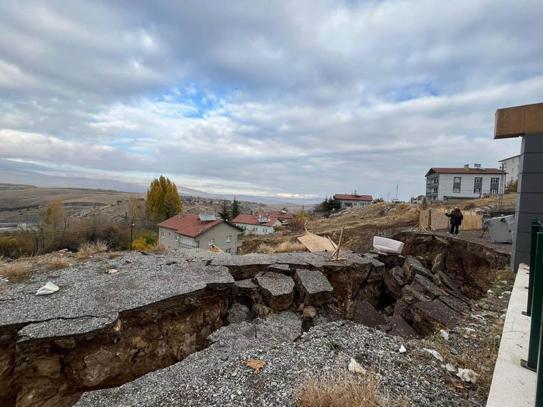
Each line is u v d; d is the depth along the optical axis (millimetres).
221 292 6887
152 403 2744
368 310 8102
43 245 24797
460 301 7379
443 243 12094
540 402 1734
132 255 9750
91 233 29031
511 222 11117
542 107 6012
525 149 6367
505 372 2492
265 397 2732
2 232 25703
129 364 5141
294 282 7914
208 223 34562
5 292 6047
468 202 32094
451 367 3355
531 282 3674
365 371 3170
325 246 11328
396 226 22234
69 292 6082
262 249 13781
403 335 6098
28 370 4379
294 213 78312
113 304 5473
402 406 2547
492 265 9383
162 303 5707
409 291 7809
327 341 3984
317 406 2441
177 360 5812
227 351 4578
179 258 9289
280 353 3637
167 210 49844
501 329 4375
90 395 3240
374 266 9766
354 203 77438
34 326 4672
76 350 4602
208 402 2693
